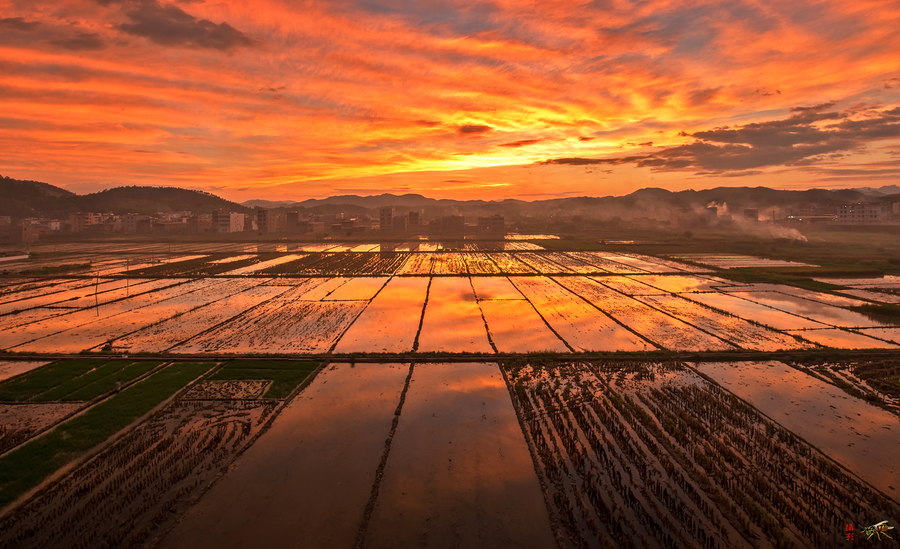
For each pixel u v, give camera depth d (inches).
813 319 1768.0
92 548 602.9
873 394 1047.6
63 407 998.4
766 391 1087.0
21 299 2185.0
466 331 1614.2
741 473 762.2
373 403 1032.8
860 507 676.7
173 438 874.8
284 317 1820.9
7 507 680.4
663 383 1138.7
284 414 975.6
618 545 609.9
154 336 1549.0
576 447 847.1
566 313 1882.4
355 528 643.5
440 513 674.8
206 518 660.1
